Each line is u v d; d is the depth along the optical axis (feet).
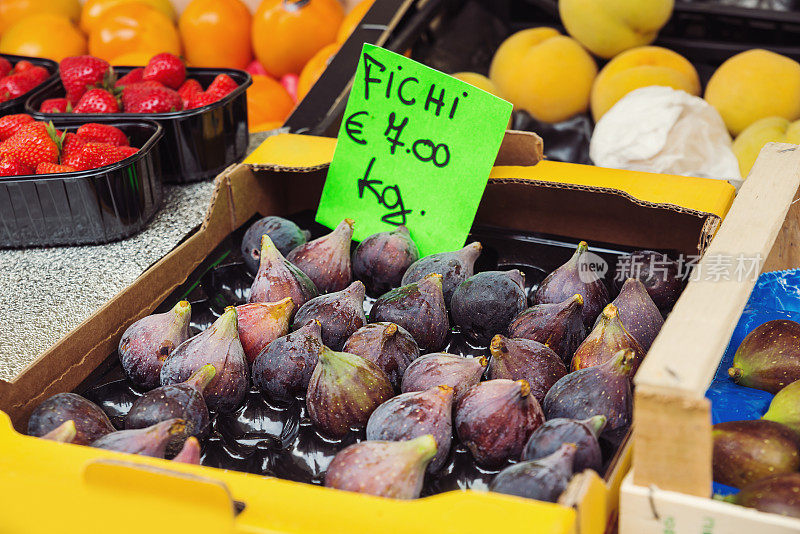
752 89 3.26
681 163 3.10
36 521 1.71
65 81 2.95
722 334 1.71
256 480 1.67
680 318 1.74
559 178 2.35
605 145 3.18
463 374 1.95
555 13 3.71
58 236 2.50
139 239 2.54
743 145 3.21
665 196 2.26
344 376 1.93
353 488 1.75
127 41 3.55
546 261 2.45
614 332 1.99
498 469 1.89
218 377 2.00
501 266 2.45
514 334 2.09
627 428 1.89
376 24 3.26
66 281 2.37
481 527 1.58
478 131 2.31
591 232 2.49
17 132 2.57
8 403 1.94
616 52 3.57
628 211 2.43
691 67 3.45
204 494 1.60
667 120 3.09
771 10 3.43
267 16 3.61
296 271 2.23
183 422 1.83
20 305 2.28
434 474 1.90
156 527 1.65
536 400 1.92
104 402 2.09
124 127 2.72
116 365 2.17
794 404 1.89
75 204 2.45
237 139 2.89
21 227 2.48
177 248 2.36
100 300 2.29
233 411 2.05
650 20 3.43
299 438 1.97
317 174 2.66
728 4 3.50
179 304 2.10
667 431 1.64
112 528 1.67
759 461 1.80
